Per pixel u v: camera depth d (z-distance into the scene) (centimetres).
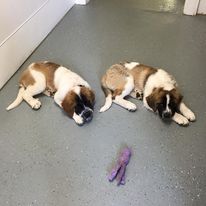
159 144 164
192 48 247
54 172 150
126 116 181
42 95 197
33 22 237
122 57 235
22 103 191
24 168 152
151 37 262
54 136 169
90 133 171
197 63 228
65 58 234
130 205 135
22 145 164
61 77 183
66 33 269
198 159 155
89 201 137
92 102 176
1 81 204
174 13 304
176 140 166
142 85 185
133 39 259
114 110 185
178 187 142
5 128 174
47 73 188
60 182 145
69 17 296
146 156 157
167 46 249
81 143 165
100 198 138
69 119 179
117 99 186
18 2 212
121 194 140
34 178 147
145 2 326
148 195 139
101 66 224
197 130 171
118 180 144
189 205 135
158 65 225
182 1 328
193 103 190
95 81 208
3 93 200
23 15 222
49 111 185
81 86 176
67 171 150
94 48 246
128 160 154
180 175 148
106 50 244
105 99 193
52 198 139
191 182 144
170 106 167
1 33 198
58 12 283
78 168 152
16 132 172
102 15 300
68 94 171
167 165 153
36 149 162
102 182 145
